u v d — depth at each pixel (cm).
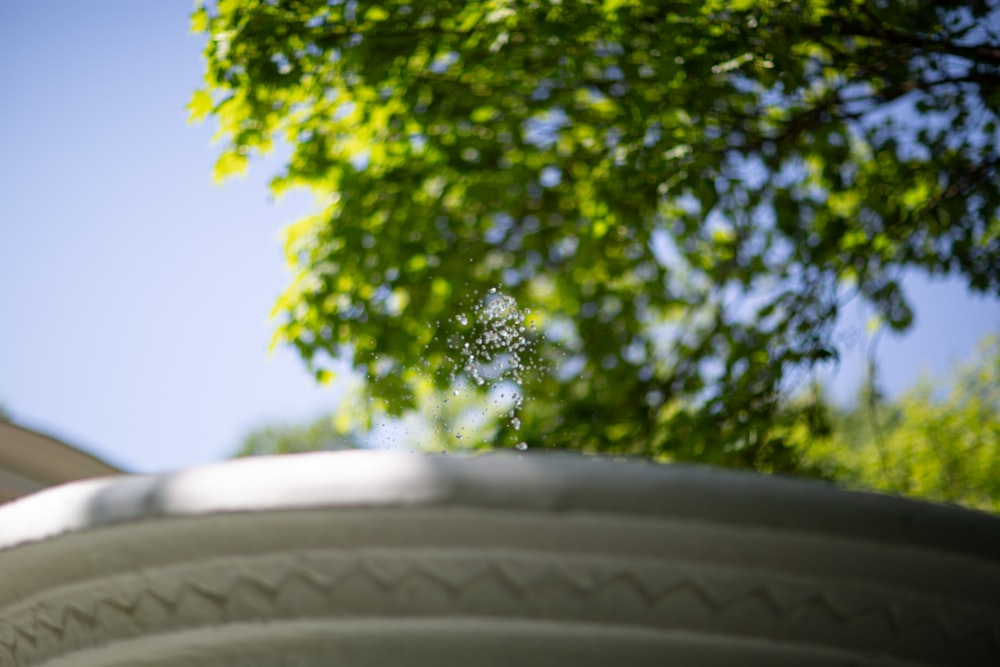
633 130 495
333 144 543
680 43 446
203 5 498
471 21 463
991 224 541
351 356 512
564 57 503
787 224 555
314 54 500
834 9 469
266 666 95
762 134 531
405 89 513
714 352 524
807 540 88
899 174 544
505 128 534
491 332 175
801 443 493
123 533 93
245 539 90
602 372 523
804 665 93
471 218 554
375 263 530
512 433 320
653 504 85
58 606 101
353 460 87
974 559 92
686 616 90
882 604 92
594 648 91
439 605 90
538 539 86
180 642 97
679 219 559
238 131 518
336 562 90
